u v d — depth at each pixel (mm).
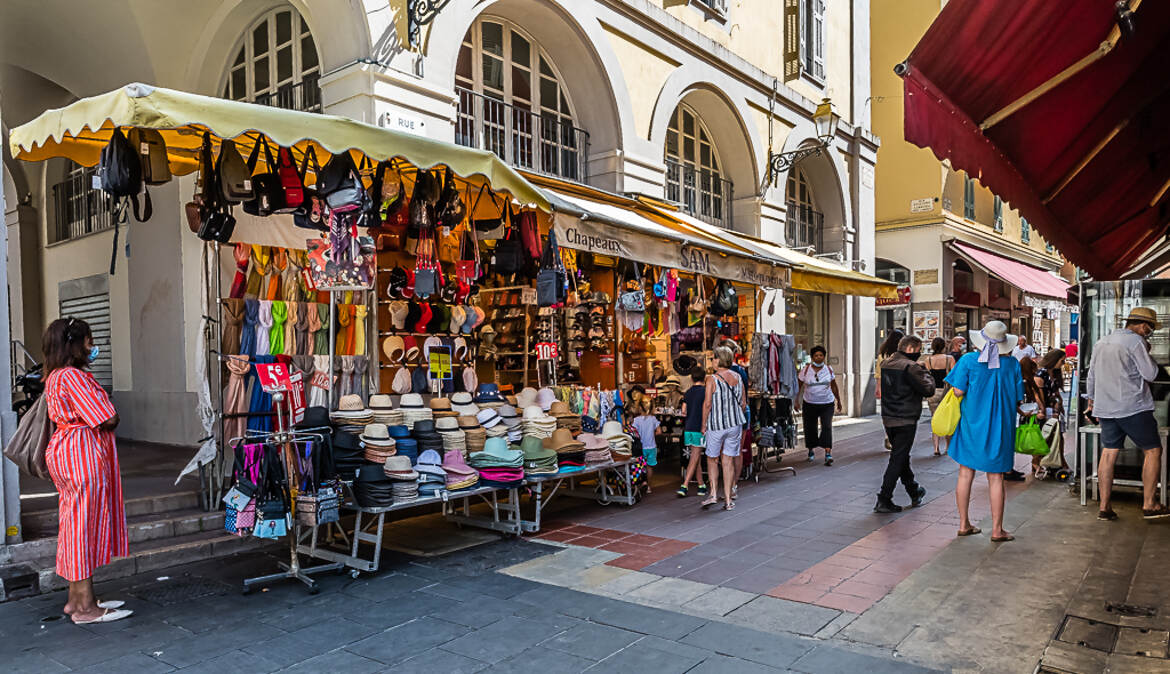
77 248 11227
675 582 5250
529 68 10430
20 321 11875
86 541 4516
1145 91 4734
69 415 4531
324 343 7086
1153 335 7805
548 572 5543
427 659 3979
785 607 4699
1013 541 6141
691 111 13797
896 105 21734
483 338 9414
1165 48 4227
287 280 6949
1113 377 6812
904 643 4082
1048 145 5375
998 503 6152
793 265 10727
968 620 4387
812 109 16156
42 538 5387
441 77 8023
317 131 4781
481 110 9445
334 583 5328
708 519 7250
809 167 17094
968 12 3883
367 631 4383
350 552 6094
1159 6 3770
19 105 11109
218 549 5961
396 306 7777
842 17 17656
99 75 9117
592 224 7105
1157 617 4359
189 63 8898
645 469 8562
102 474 4613
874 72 22125
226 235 5703
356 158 6461
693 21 12711
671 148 13219
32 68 9531
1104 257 9531
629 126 11094
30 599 4938
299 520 5262
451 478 6266
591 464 7602
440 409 6949
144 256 9602
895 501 8016
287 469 5242
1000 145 5219
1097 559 5562
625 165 10992
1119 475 7992
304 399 6805
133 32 8359
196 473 7359
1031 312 28172
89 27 8500
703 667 3838
